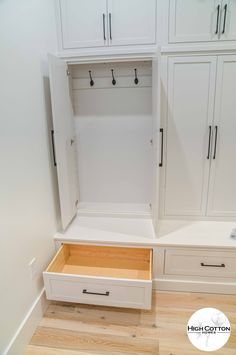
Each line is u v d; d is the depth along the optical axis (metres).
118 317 1.78
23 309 1.56
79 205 2.50
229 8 1.79
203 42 1.87
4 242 1.35
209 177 2.13
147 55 1.94
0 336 1.33
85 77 2.23
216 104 1.97
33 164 1.66
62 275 1.71
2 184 1.32
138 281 1.62
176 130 2.05
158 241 1.93
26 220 1.58
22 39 1.50
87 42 1.97
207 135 2.04
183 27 1.86
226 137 2.04
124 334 1.64
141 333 1.64
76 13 1.93
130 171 2.43
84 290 1.71
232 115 1.99
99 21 1.92
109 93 2.26
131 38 1.93
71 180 2.21
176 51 1.89
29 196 1.62
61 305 1.90
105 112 2.30
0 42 1.28
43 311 1.81
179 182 2.17
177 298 1.94
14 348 1.44
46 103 1.83
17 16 1.44
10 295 1.41
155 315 1.78
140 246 1.94
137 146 2.35
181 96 1.98
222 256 1.90
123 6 1.88
